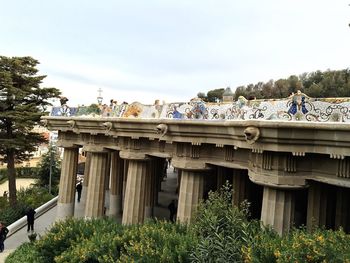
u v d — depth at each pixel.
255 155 13.32
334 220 14.50
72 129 24.94
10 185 35.09
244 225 10.54
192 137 16.16
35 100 37.25
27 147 35.06
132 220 20.44
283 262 8.22
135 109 20.98
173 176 55.44
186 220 15.68
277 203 12.58
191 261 10.74
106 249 13.57
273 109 12.57
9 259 20.48
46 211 34.19
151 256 11.54
